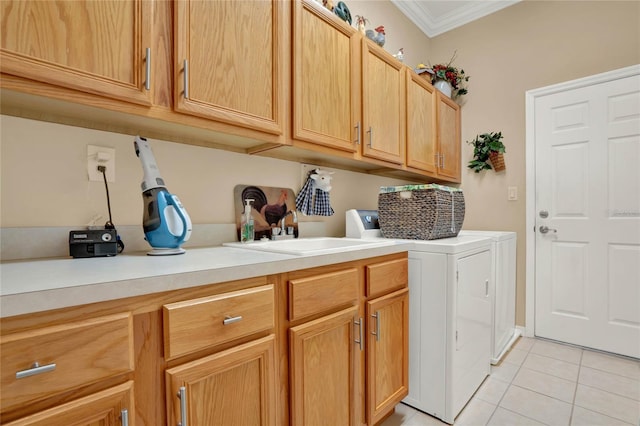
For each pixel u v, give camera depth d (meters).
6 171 0.93
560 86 2.39
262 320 0.86
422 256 1.52
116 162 1.13
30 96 0.84
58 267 0.77
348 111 1.60
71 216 1.04
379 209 1.92
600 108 2.22
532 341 2.41
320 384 1.05
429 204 1.71
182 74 0.99
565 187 2.37
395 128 1.93
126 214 1.15
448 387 1.43
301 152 1.61
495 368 1.96
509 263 2.35
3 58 0.69
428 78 2.54
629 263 2.12
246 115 1.16
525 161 2.55
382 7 2.48
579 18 2.32
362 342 1.23
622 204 2.14
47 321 0.54
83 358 0.57
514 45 2.62
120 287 0.61
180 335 0.69
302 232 1.83
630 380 1.80
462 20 2.88
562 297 2.37
